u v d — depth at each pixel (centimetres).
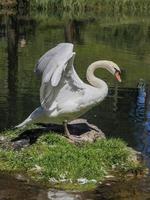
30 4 4419
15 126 1138
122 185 908
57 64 926
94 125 1208
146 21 4028
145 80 1822
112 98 1509
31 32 3048
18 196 847
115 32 3253
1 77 1750
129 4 4850
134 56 2370
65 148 989
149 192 886
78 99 1011
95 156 977
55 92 990
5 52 2317
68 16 4125
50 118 1015
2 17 3847
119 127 1230
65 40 2775
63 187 891
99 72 1897
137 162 1008
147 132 1198
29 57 2194
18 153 991
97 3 4731
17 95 1488
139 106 1425
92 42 2769
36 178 917
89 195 863
